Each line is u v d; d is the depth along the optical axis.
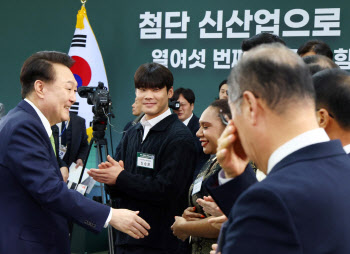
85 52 5.20
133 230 1.89
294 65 0.85
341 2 4.92
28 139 1.72
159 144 2.46
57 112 1.88
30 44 5.87
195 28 5.37
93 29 5.69
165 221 2.42
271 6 5.11
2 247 1.68
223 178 1.16
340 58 4.93
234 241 0.79
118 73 5.62
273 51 0.88
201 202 1.77
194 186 2.09
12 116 1.78
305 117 0.86
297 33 5.04
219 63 5.31
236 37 5.23
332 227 0.78
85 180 4.19
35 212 1.74
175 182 2.36
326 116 1.22
